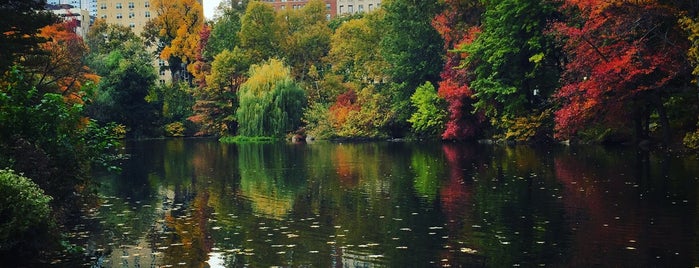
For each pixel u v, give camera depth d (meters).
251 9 83.31
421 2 60.69
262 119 66.44
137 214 19.47
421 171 29.84
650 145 37.53
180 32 95.88
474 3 55.81
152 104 83.81
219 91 77.31
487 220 17.31
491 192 22.17
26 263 13.48
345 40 74.44
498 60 46.12
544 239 14.98
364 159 38.22
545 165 30.39
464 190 22.89
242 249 14.66
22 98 16.94
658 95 35.47
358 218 18.12
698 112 33.78
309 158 40.22
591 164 29.81
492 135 52.28
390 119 62.22
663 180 23.33
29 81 22.81
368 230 16.47
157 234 16.44
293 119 67.31
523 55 46.06
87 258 13.95
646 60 33.25
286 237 15.87
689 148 32.84
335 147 52.03
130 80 79.69
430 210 19.09
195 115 82.00
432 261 13.38
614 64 33.47
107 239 15.87
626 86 35.06
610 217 17.17
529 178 25.56
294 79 76.12
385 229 16.53
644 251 13.70
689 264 12.70
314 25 86.31
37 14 27.91
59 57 42.41
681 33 32.31
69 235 16.36
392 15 62.47
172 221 18.22
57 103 17.25
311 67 76.81
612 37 34.19
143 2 136.75
